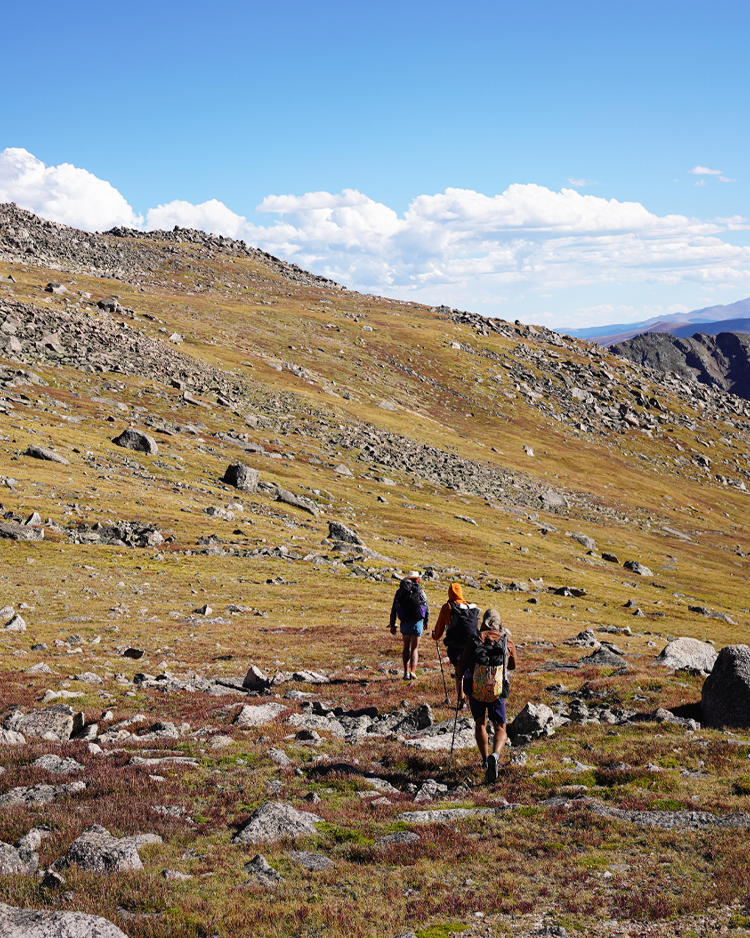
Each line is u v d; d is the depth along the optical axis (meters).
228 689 20.64
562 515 121.00
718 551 118.94
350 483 100.44
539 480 141.25
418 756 13.39
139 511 59.84
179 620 33.00
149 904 7.19
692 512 150.75
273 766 12.77
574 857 8.52
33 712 15.42
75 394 97.94
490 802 10.72
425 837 9.25
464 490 115.94
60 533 49.47
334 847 9.09
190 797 10.77
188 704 18.17
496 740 12.15
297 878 8.12
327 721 16.62
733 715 14.73
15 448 68.12
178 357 134.25
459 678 12.74
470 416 178.25
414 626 21.33
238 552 54.94
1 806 9.98
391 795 11.40
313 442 116.06
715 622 61.75
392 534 80.31
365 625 34.34
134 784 10.98
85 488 62.16
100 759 12.63
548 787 11.34
